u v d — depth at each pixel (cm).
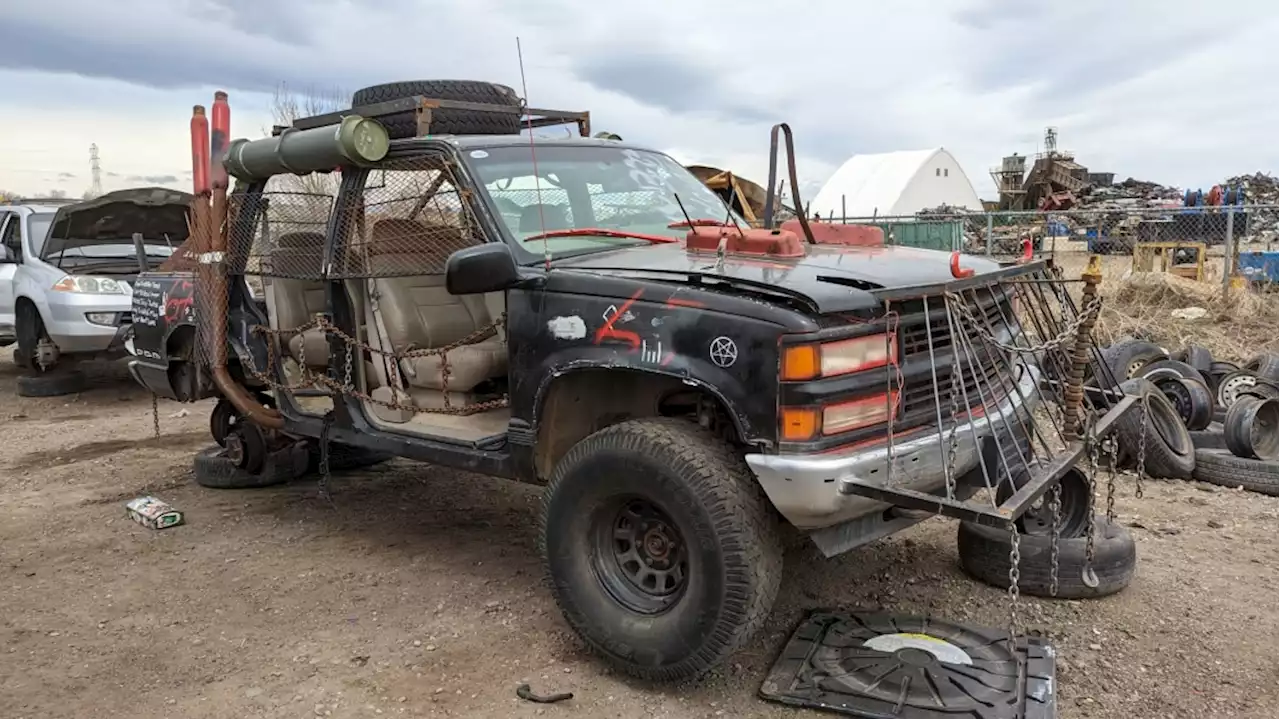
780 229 407
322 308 539
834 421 305
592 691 338
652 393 375
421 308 461
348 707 330
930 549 474
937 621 375
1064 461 335
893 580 435
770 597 318
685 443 321
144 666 365
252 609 417
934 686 321
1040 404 434
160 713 329
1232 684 340
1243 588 426
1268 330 1124
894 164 3275
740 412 309
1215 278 1417
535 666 358
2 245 1016
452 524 530
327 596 430
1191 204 2094
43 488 625
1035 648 351
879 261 366
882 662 339
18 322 1012
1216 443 658
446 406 428
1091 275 356
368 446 459
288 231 487
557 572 352
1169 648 367
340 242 450
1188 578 437
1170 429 614
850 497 305
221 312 536
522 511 554
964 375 357
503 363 450
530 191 421
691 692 336
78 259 1010
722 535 309
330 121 477
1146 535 498
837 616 382
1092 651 364
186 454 713
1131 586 427
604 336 342
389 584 443
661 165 507
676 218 462
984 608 404
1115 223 1691
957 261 351
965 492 373
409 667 359
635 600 341
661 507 323
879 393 319
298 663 364
